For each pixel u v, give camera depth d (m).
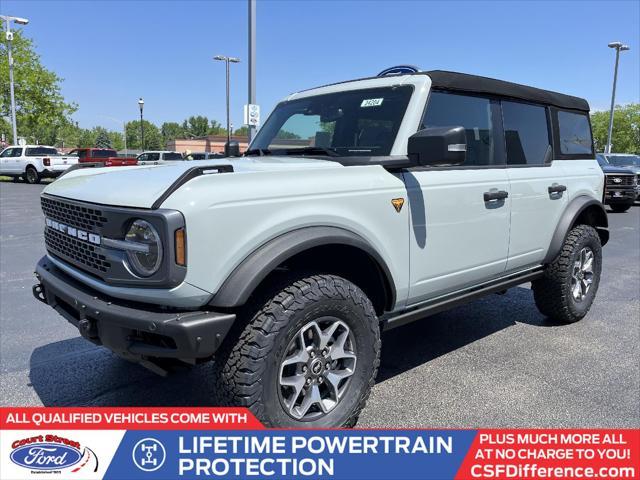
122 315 2.40
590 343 4.40
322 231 2.65
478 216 3.65
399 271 3.14
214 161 3.26
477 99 3.78
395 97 3.41
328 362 2.75
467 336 4.59
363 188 2.91
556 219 4.48
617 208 15.96
